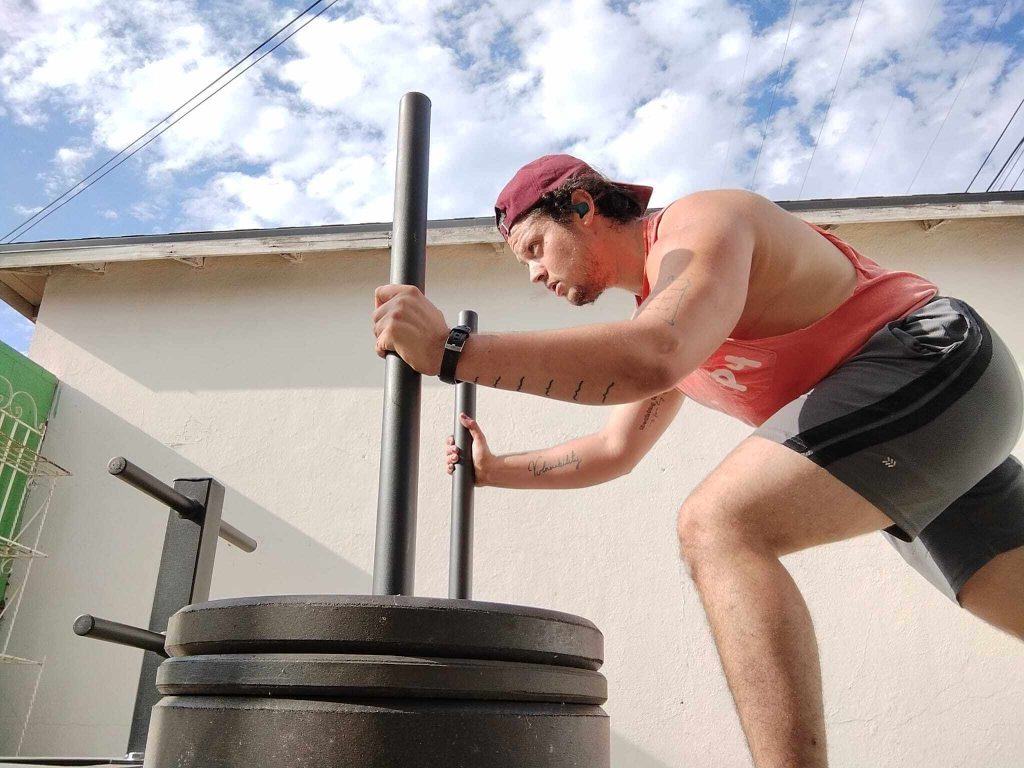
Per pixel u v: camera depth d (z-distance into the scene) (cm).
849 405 105
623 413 155
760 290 116
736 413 142
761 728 88
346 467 317
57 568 313
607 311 330
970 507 131
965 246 322
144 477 141
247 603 71
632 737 264
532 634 72
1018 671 261
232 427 330
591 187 127
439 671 66
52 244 355
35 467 323
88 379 347
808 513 101
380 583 85
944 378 106
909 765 254
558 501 297
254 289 357
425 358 90
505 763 65
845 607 272
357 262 357
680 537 104
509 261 344
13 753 288
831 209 315
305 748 63
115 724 288
